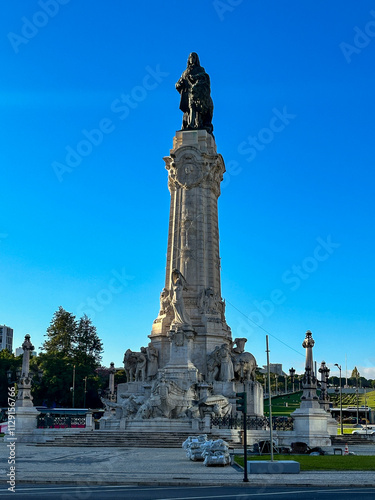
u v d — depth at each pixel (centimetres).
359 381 18288
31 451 3769
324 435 4497
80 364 9781
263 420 4619
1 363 9644
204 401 4756
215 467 2814
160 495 1920
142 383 5412
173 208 5984
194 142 6109
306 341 4759
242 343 5744
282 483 2252
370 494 1980
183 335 5244
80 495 1895
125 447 4050
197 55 6481
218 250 5988
